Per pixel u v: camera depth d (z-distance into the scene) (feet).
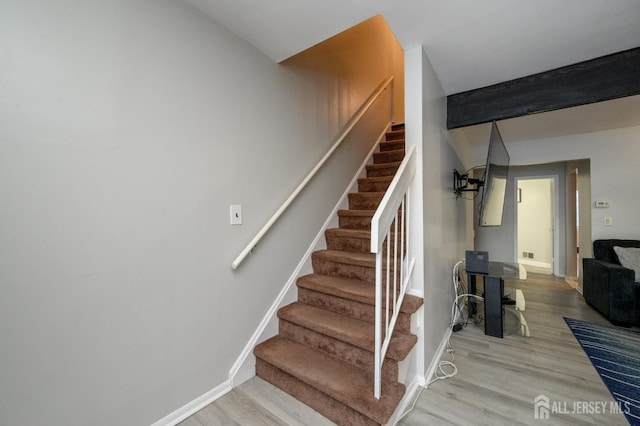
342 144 9.72
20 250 3.34
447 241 8.41
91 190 3.91
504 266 9.77
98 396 4.00
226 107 5.78
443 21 5.26
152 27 4.58
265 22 5.52
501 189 9.19
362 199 9.56
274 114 6.96
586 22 5.29
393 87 14.16
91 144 3.90
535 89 7.32
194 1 5.01
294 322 6.46
